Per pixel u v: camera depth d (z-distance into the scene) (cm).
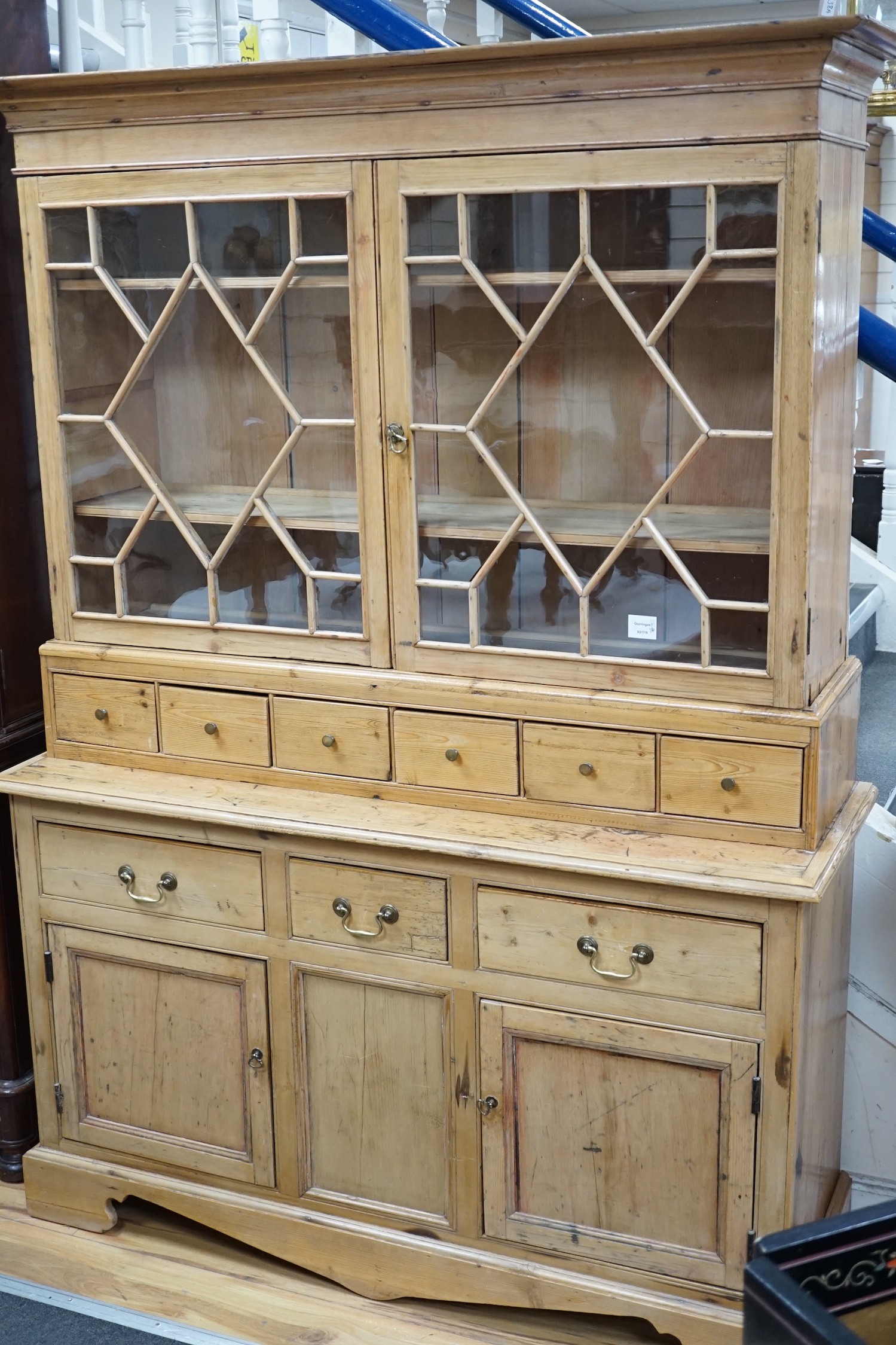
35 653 255
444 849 199
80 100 208
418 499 204
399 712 212
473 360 196
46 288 221
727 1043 193
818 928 197
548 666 202
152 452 220
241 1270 234
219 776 228
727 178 175
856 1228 110
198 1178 236
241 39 298
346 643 215
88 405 223
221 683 224
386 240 196
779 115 171
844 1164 241
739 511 186
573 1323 220
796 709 188
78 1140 246
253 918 221
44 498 231
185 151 205
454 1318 222
